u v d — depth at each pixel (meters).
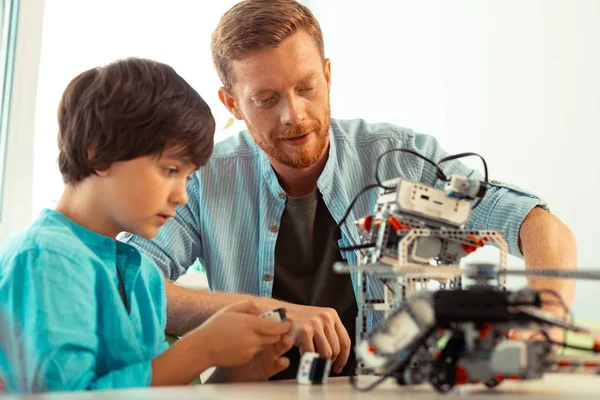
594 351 0.74
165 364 0.90
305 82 1.34
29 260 0.90
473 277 0.81
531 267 1.28
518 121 2.25
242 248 1.56
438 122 2.61
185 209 1.57
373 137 1.62
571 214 2.05
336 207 1.51
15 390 0.70
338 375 1.37
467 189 0.87
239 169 1.59
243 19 1.35
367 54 3.00
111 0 2.55
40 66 2.37
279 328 0.96
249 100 1.38
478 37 2.42
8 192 2.14
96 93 1.01
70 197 1.05
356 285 1.43
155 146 1.00
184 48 2.79
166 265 1.50
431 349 0.74
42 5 2.20
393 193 0.91
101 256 1.03
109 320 0.97
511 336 0.82
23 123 2.17
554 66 2.11
